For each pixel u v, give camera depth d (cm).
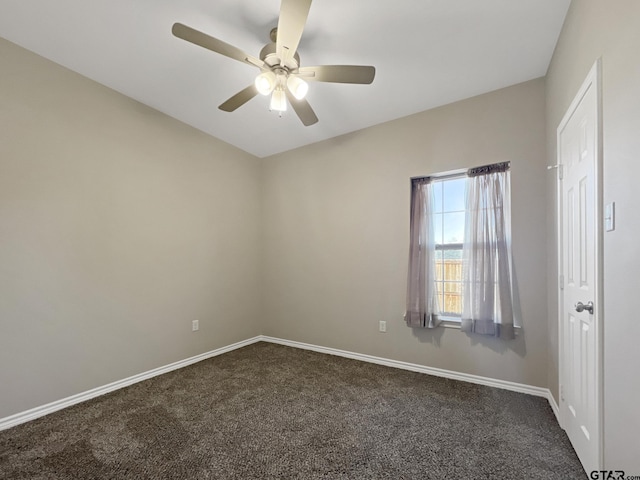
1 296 201
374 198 328
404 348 305
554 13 181
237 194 387
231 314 373
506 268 250
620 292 113
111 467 162
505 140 258
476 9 178
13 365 205
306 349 373
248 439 187
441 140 288
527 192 248
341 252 350
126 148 273
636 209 102
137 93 270
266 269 415
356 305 337
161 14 184
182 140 322
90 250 247
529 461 165
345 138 350
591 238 143
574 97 166
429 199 294
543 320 240
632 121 104
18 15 184
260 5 176
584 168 153
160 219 299
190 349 323
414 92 266
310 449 177
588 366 148
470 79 248
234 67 234
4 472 159
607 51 123
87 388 242
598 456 130
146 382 273
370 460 167
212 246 352
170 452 175
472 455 170
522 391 247
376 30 194
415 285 293
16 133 210
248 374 292
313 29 193
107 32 198
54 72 229
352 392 251
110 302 259
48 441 185
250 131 346
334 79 186
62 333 229
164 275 301
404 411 219
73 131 238
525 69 235
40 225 220
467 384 265
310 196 377
